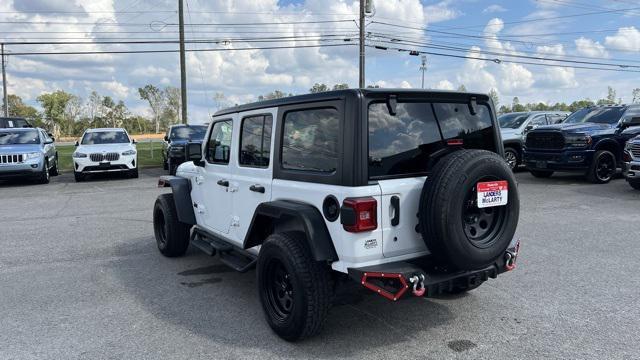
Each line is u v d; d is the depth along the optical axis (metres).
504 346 3.67
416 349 3.65
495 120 4.17
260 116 4.36
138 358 3.59
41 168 14.90
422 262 3.61
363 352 3.62
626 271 5.42
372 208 3.30
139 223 8.70
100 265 6.09
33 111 99.50
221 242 5.23
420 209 3.41
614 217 8.31
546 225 7.75
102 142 16.66
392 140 3.52
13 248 7.00
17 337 3.99
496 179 3.53
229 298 4.84
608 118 13.12
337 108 3.47
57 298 4.91
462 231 3.36
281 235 3.79
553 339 3.77
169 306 4.64
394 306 4.49
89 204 10.96
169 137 18.31
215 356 3.60
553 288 4.91
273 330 3.95
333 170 3.49
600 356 3.49
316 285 3.56
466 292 4.81
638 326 3.99
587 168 12.41
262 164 4.32
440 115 3.82
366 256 3.37
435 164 3.62
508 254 3.85
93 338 3.95
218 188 5.11
